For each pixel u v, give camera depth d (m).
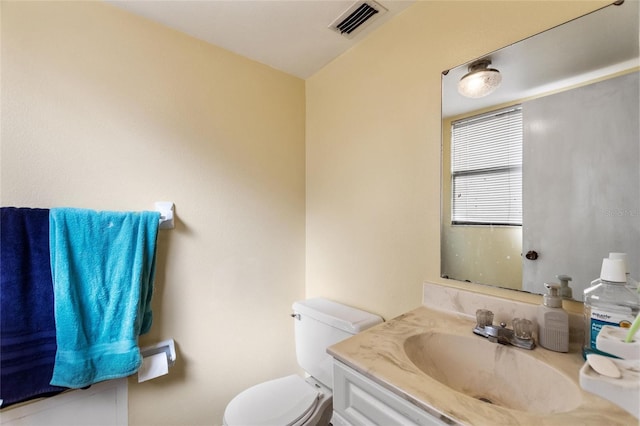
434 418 0.59
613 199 0.77
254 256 1.59
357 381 0.76
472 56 1.04
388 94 1.32
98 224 1.06
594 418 0.54
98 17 1.16
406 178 1.25
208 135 1.44
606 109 0.78
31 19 1.03
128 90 1.22
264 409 1.18
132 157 1.23
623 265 0.71
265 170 1.64
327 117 1.66
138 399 1.24
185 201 1.37
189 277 1.38
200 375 1.40
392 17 1.30
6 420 0.98
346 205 1.54
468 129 1.06
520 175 0.93
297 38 1.43
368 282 1.42
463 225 1.07
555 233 0.86
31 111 1.03
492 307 0.98
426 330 0.95
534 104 0.91
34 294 0.97
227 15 1.26
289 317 1.72
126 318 1.09
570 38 0.84
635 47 0.75
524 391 0.77
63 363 0.97
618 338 0.54
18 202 1.01
